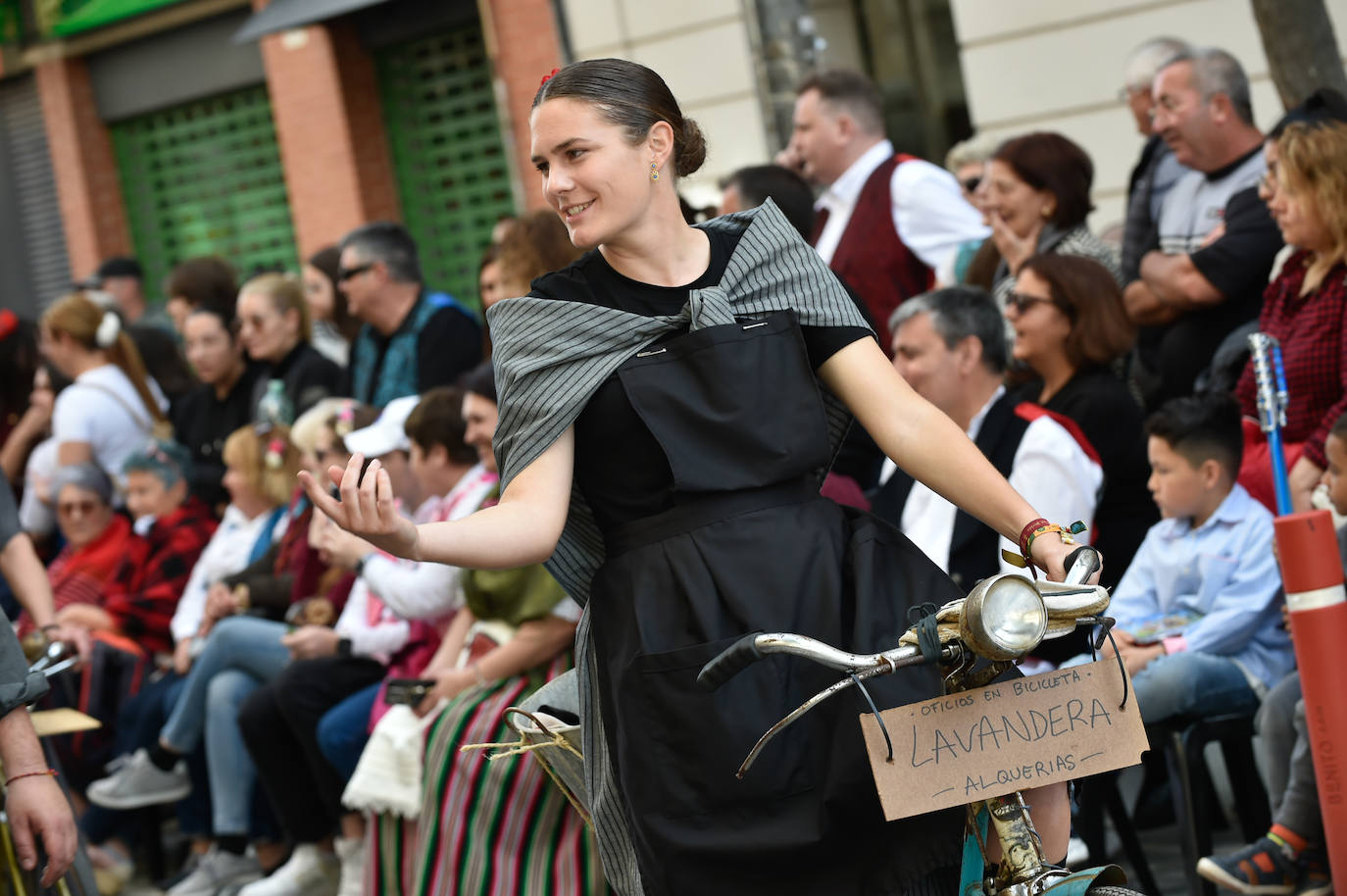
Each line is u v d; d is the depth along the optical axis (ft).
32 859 18.12
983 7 44.88
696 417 14.98
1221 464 24.93
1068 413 27.40
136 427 42.11
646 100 15.34
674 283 15.72
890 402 15.53
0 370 47.39
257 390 41.50
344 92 66.74
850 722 14.57
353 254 38.45
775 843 14.48
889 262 35.06
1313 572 19.77
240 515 36.55
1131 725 14.60
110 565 38.70
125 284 59.36
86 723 20.85
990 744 14.25
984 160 39.09
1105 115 43.60
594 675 16.08
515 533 14.57
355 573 30.66
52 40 75.05
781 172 31.58
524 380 15.17
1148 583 26.00
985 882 15.03
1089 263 27.78
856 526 15.74
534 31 60.08
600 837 16.03
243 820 33.09
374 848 27.27
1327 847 20.59
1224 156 29.99
